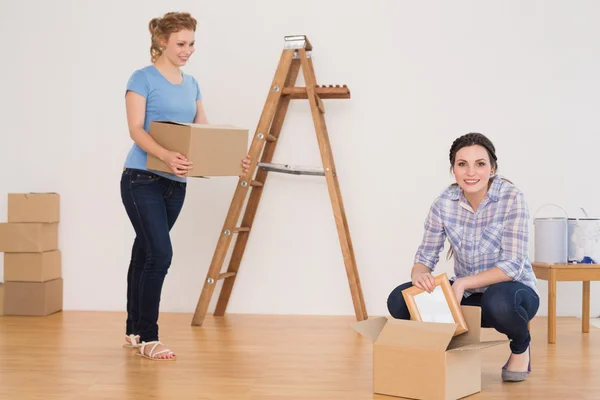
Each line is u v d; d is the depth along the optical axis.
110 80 4.07
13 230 3.83
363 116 3.95
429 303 2.27
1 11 4.10
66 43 4.09
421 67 3.92
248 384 2.39
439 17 3.91
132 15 4.06
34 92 4.11
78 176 4.09
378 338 2.25
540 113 3.90
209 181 4.04
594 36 3.88
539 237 3.33
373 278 3.95
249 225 3.99
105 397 2.22
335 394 2.26
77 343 3.09
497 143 3.90
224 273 3.80
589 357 2.85
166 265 2.81
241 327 3.55
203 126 2.70
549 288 3.19
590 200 3.89
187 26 2.81
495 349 3.00
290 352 2.94
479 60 3.90
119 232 4.08
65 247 4.09
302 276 4.00
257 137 3.73
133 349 2.97
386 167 3.95
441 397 2.12
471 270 2.47
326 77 3.97
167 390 2.31
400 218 3.94
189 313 4.03
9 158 4.12
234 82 4.02
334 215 3.71
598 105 3.88
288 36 3.76
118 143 4.07
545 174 3.90
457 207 2.47
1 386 2.35
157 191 2.80
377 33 3.94
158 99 2.81
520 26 3.89
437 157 3.92
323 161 3.72
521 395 2.25
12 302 3.86
